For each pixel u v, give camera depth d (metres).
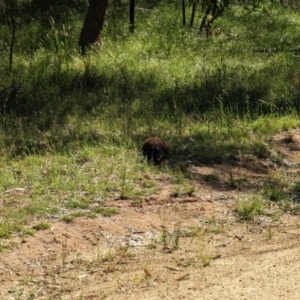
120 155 11.06
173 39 20.69
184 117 13.48
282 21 25.48
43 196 9.61
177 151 11.47
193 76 16.81
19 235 8.52
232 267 7.45
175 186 10.13
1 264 7.90
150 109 13.93
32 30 21.00
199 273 7.36
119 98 14.70
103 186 9.90
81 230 8.77
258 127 13.14
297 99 15.28
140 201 9.56
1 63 17.61
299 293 6.50
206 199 9.85
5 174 10.25
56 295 7.23
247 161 11.41
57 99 14.60
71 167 10.63
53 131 12.52
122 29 21.77
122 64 17.62
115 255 8.23
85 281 7.54
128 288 7.15
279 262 7.43
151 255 8.20
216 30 21.75
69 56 18.30
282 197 9.95
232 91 15.30
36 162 10.80
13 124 12.77
